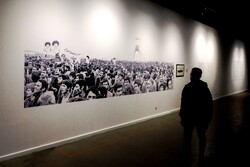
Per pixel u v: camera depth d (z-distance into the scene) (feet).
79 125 17.78
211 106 13.39
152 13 24.91
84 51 17.69
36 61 14.71
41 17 14.83
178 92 30.50
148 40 24.54
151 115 25.86
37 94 14.90
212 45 39.22
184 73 31.45
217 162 13.99
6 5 13.11
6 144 13.58
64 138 16.75
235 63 51.31
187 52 31.81
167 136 19.16
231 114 28.76
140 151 15.65
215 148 16.51
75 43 16.99
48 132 15.70
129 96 22.52
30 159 13.85
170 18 27.91
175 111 30.01
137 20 22.88
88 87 18.22
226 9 31.48
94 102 18.88
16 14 13.57
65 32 16.29
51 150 15.42
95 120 19.08
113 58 20.30
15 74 13.75
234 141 18.12
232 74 50.08
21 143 14.28
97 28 18.63
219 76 43.29
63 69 16.31
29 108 14.56
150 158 14.46
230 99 42.78
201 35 35.24
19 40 13.80
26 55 14.17
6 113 13.50
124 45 21.43
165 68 27.58
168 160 14.17
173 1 27.14
